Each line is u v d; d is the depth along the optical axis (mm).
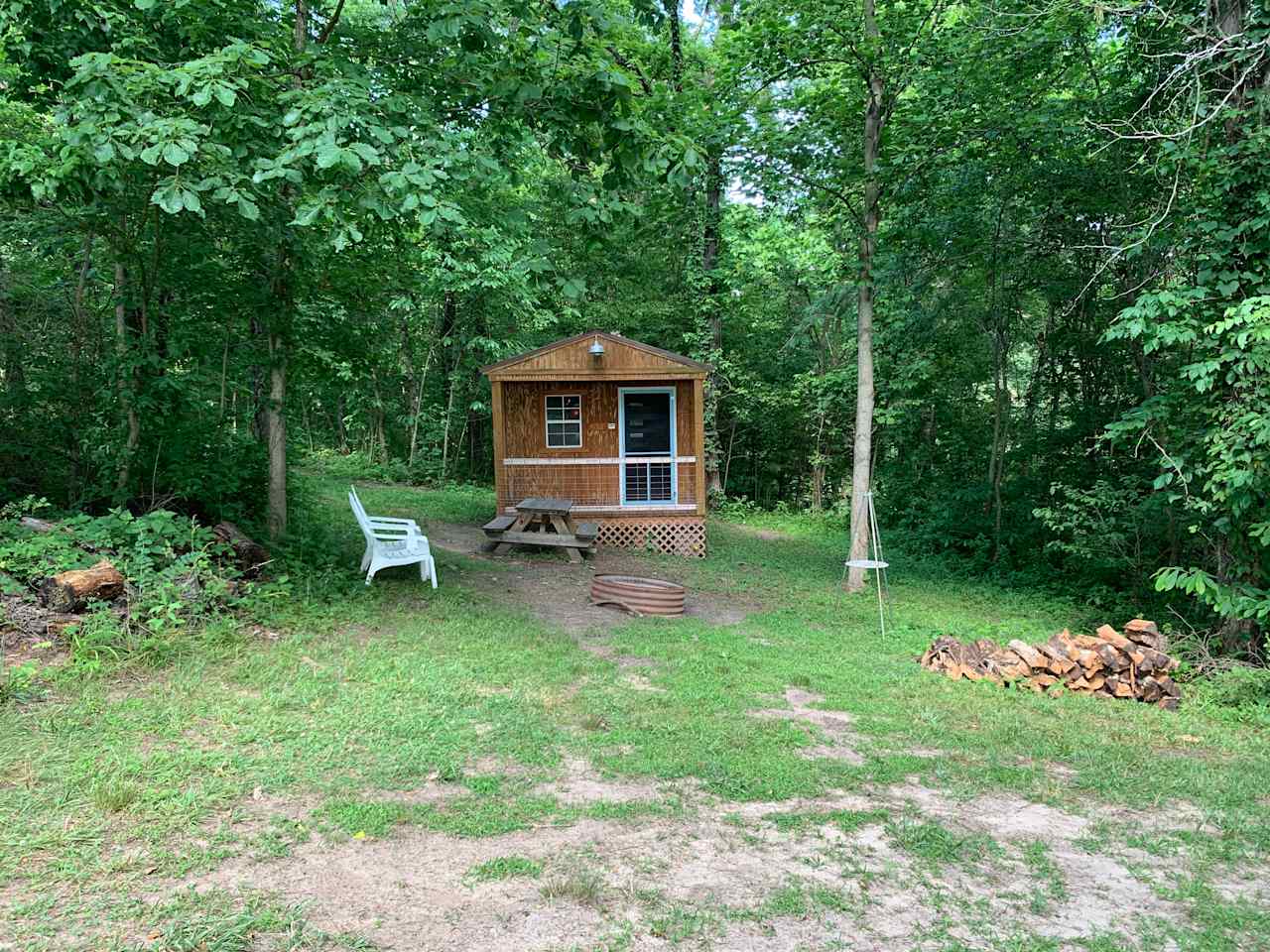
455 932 2391
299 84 5926
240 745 3656
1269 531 6297
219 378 8625
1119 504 9016
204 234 7223
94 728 3635
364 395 20031
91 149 4934
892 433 17375
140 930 2230
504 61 6375
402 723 4113
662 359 12305
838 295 13414
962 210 11867
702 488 12570
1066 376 13273
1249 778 4305
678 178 6199
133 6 6027
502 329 19688
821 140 10133
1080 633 8477
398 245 8500
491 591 8375
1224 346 6594
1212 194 6711
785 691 5516
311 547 7930
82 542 5574
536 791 3496
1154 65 8555
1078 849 3305
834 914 2645
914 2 9352
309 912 2412
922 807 3637
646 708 4750
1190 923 2740
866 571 10695
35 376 7512
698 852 3039
